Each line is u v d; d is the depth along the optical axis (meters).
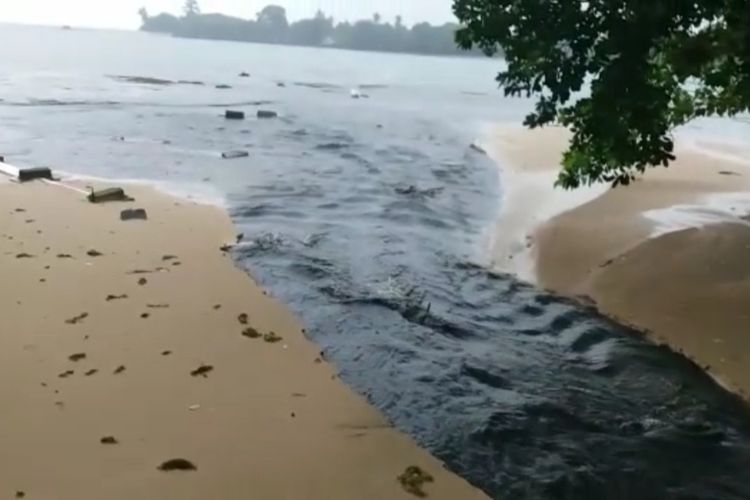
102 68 50.03
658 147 8.49
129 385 5.71
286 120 26.28
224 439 5.10
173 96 33.59
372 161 17.78
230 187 13.81
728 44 8.12
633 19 7.74
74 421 5.16
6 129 20.08
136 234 9.91
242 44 127.94
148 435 5.06
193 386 5.79
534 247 10.99
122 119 23.78
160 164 16.00
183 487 4.55
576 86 8.16
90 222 10.37
